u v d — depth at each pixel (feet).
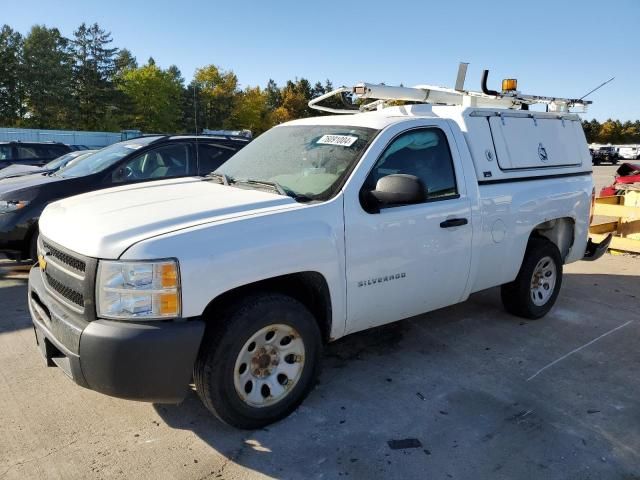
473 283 14.52
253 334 10.11
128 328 8.92
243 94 275.39
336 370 13.53
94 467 9.52
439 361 14.15
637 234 29.09
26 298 18.85
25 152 50.80
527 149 16.14
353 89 16.02
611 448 10.34
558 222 17.76
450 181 13.66
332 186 11.61
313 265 10.73
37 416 11.14
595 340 15.76
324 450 10.11
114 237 9.31
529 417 11.40
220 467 9.58
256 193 11.75
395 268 12.31
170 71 287.07
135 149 22.88
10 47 239.09
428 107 15.01
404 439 10.50
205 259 9.33
